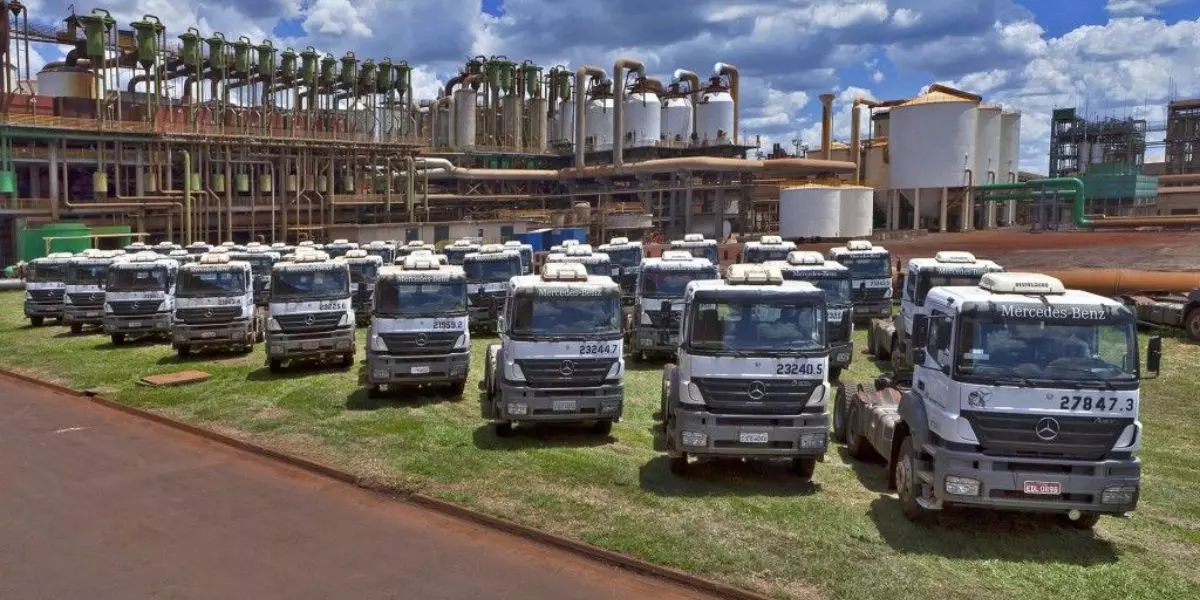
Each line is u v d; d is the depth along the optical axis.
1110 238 73.75
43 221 66.44
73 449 16.38
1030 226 97.25
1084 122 129.12
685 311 13.58
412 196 89.00
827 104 101.88
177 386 22.14
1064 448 10.40
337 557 10.99
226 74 77.94
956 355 10.80
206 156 74.12
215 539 11.62
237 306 26.69
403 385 21.36
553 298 15.94
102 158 68.38
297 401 19.88
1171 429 17.30
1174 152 133.88
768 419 12.80
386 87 88.94
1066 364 10.56
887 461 13.20
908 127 96.31
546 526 11.83
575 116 104.19
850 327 22.88
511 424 16.73
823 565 10.33
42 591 9.95
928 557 10.60
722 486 13.44
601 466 14.46
